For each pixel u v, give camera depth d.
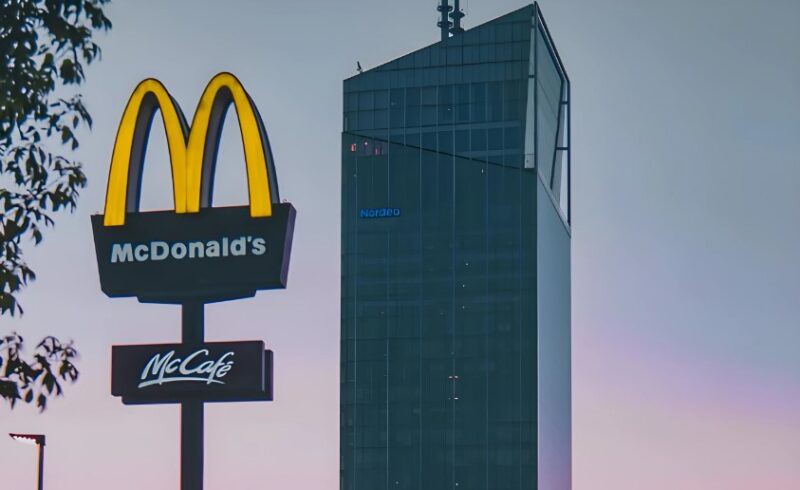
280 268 190.12
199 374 192.88
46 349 65.31
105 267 192.25
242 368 192.75
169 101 190.75
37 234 65.00
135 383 194.12
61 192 65.06
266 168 190.62
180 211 191.38
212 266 191.00
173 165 191.50
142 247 191.88
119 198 192.38
